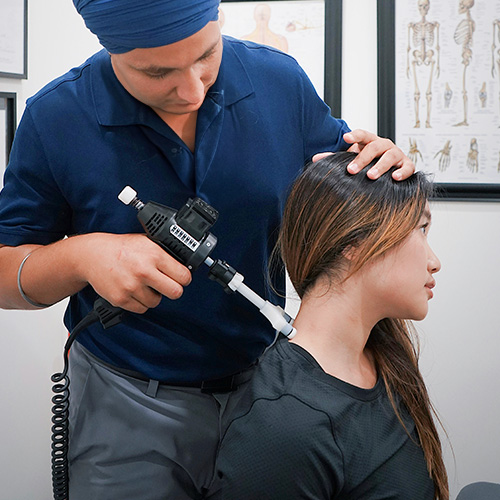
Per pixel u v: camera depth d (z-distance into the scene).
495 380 1.83
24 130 0.97
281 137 1.03
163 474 1.08
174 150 0.95
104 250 0.85
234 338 1.05
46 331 1.80
